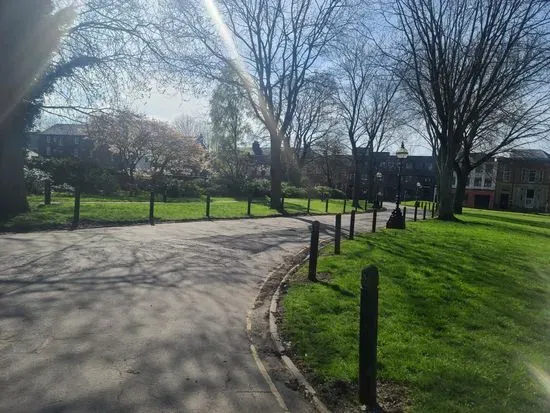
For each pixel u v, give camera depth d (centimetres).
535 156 8494
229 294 755
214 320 616
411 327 605
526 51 2717
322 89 3694
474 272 1023
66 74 1830
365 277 414
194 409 383
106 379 420
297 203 3684
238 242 1309
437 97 2722
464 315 671
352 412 399
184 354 493
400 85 4097
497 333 602
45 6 1555
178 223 1675
